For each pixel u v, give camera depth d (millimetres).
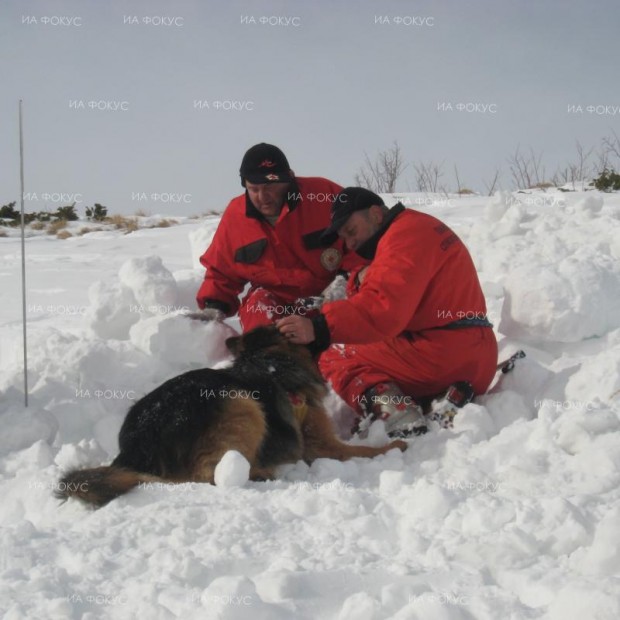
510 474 3701
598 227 6918
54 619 2537
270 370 4430
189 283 6605
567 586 2406
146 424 4066
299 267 5844
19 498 3930
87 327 6277
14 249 17516
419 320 4863
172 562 2926
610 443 3775
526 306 5512
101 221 25141
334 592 2664
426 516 3303
